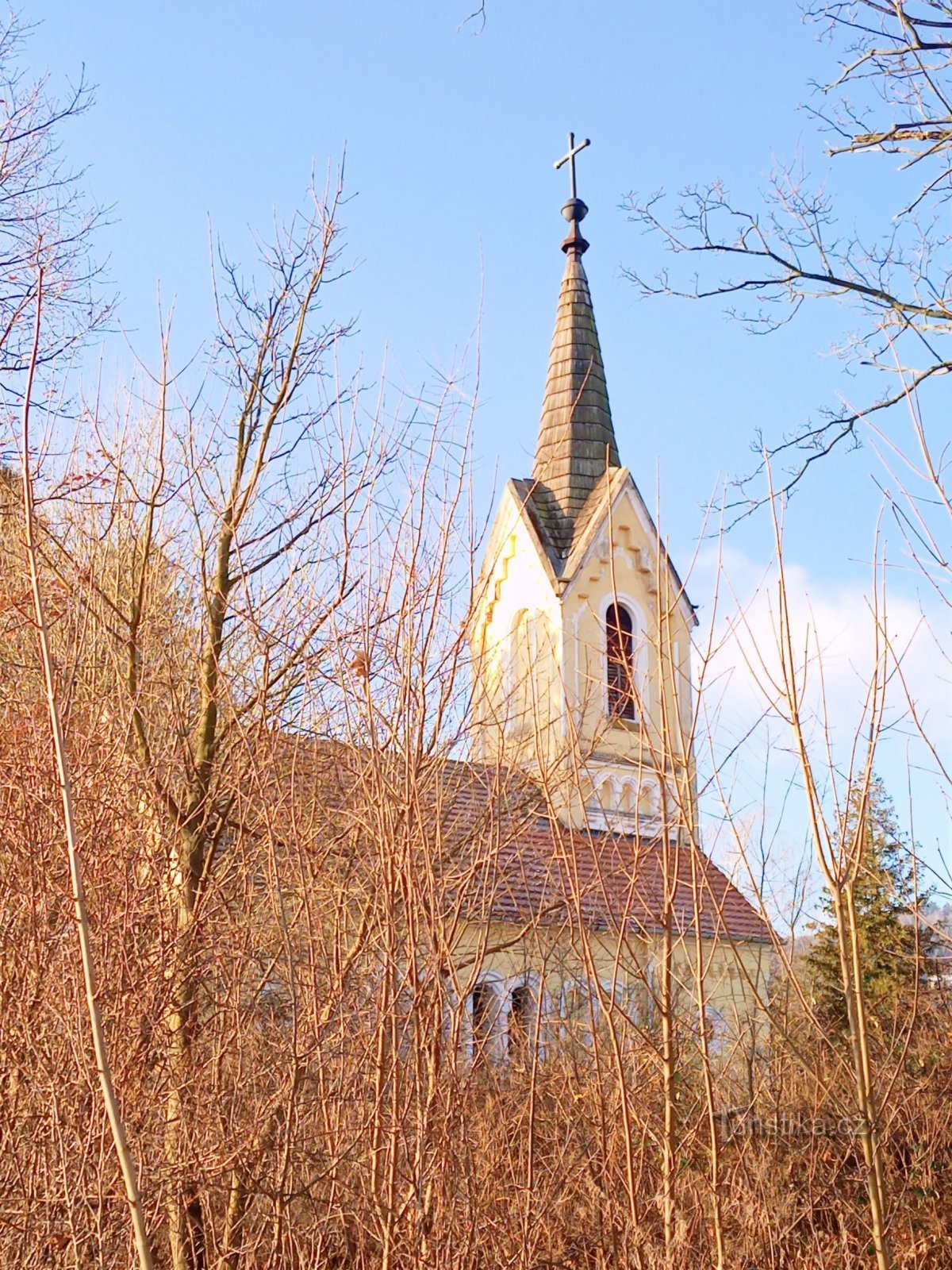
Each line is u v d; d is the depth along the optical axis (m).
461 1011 8.48
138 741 10.00
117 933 8.41
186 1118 8.33
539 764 9.45
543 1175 8.87
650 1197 9.16
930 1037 11.89
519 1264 8.23
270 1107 8.26
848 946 7.79
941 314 10.20
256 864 9.64
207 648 10.80
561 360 35.75
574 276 36.53
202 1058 8.82
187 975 8.84
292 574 10.83
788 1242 9.68
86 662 10.02
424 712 8.36
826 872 7.30
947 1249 10.48
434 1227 7.86
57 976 8.03
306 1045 8.27
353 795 9.26
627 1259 8.47
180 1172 8.02
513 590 32.59
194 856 9.95
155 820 9.56
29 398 5.54
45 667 5.22
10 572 9.46
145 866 9.13
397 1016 8.17
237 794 9.79
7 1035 7.87
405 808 8.20
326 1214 8.06
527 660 10.99
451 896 9.30
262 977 9.26
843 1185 10.70
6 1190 7.48
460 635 8.77
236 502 11.31
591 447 34.47
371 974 8.76
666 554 9.29
